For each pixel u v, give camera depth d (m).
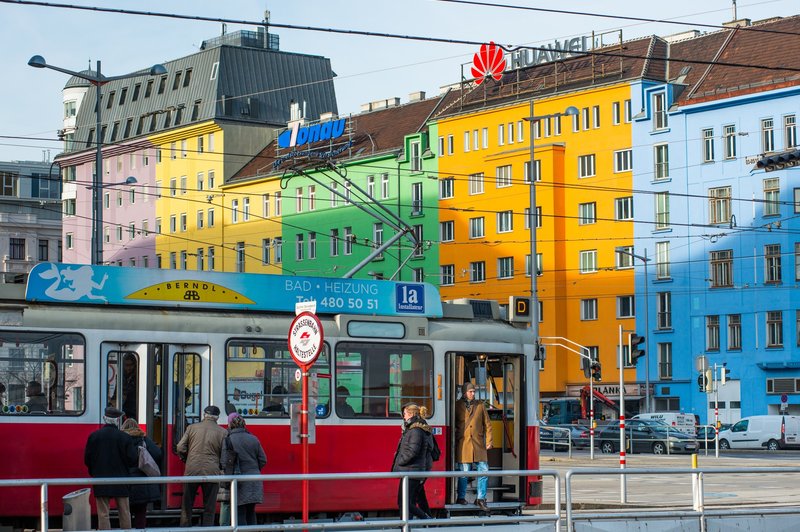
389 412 21.14
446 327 21.95
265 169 97.06
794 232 70.25
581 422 69.19
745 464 46.38
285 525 15.07
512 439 22.56
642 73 77.12
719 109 73.62
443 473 16.03
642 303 76.75
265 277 20.59
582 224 79.75
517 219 82.19
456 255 85.44
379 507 20.91
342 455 20.61
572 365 80.31
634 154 77.31
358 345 21.00
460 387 22.17
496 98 84.44
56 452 18.34
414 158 88.25
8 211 117.56
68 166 112.56
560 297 80.44
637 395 76.62
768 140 71.62
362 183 90.50
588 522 16.88
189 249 100.88
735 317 72.62
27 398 18.30
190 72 102.12
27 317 18.47
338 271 90.94
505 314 23.31
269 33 105.94
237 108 99.31
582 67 81.44
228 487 17.62
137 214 105.75
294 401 20.38
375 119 94.69
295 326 17.00
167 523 19.12
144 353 19.23
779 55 73.44
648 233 76.62
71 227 111.75
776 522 18.53
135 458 17.03
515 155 82.12
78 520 15.34
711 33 79.12
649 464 46.84
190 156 100.75
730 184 73.00
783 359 70.12
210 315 19.89
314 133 92.06
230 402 19.81
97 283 19.20
